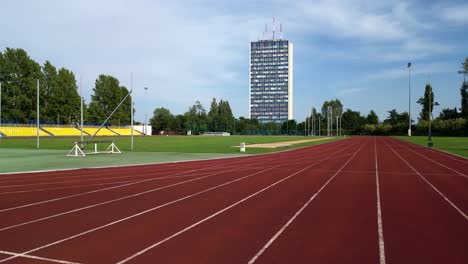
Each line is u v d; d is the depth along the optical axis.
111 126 108.44
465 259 6.12
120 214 9.34
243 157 28.47
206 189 13.29
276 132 156.00
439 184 14.62
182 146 44.28
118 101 110.94
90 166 21.14
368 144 53.50
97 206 10.30
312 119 156.25
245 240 7.16
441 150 37.53
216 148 40.12
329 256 6.26
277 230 7.89
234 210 9.84
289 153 33.50
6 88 77.00
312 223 8.48
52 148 39.25
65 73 87.62
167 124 143.50
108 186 13.95
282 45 184.00
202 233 7.64
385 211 9.73
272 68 185.62
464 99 108.62
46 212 9.54
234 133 152.88
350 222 8.58
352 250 6.58
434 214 9.38
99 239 7.19
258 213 9.49
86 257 6.16
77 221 8.60
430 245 6.86
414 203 10.80
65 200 11.17
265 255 6.30
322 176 17.09
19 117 78.50
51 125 86.12
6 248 6.62
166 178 16.23
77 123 92.12
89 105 105.19
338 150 38.41
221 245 6.84
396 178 16.44
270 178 16.34
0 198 11.47
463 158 27.72
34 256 6.21
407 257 6.22
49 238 7.24
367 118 170.50
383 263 5.94
